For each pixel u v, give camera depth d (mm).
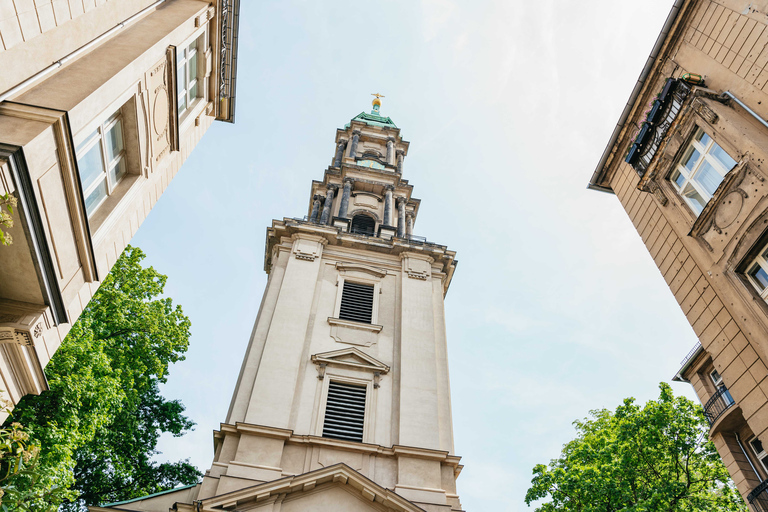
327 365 22188
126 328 24078
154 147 14062
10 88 9648
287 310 23750
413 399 21328
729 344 14484
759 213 12555
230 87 18812
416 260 28188
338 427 20359
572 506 24406
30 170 9031
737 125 13547
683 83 15781
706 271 14586
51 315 10500
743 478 19250
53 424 16375
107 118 12000
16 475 8594
